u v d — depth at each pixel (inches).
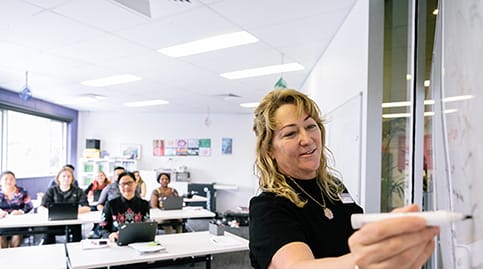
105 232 135.3
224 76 189.3
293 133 35.8
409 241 14.6
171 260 108.6
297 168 36.0
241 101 269.3
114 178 211.8
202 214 181.3
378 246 14.8
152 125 337.7
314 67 166.9
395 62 81.4
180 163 334.0
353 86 96.9
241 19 109.6
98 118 334.0
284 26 115.1
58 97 262.2
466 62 29.6
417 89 61.3
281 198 33.6
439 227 15.2
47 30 121.1
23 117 265.6
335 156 115.8
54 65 169.0
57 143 310.7
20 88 229.0
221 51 143.6
